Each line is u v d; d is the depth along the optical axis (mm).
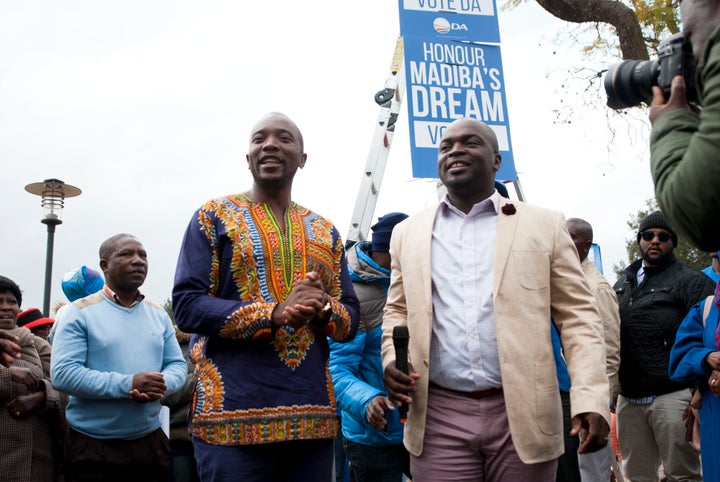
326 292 3150
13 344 3547
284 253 2955
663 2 7359
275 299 2902
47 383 4336
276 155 3021
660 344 4805
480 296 2922
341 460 5336
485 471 2893
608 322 4578
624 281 5188
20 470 4125
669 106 1688
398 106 6578
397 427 3668
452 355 2900
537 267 2904
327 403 2908
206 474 2744
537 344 2816
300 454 2850
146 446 4074
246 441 2693
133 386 3863
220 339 2848
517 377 2764
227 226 2930
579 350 2816
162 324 4438
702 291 4738
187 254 2930
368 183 6383
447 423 2889
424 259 3027
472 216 3080
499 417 2832
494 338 2867
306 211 3211
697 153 1510
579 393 2693
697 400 3426
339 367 3613
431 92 5742
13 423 4152
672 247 4949
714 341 3301
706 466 3207
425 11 5867
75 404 4004
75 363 3906
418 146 5598
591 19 7449
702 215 1508
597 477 4430
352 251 3977
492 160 3143
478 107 5812
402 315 3197
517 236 2951
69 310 4086
